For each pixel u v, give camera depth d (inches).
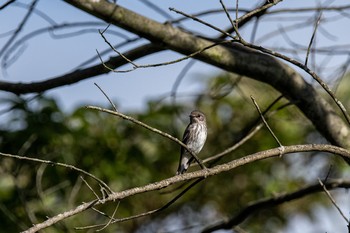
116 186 575.2
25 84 398.9
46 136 531.2
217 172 289.7
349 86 549.6
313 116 375.6
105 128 582.2
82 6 337.1
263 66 373.1
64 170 544.7
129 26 347.9
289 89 375.6
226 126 626.2
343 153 306.2
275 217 646.5
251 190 642.2
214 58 367.6
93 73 392.2
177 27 384.5
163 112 604.4
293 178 633.6
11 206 519.8
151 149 595.5
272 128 608.7
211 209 649.6
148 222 634.2
